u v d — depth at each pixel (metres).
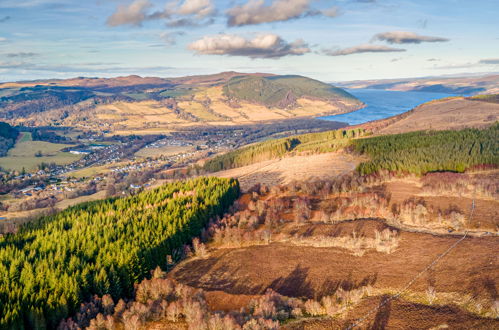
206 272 82.56
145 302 71.12
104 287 71.44
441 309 58.03
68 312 65.56
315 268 78.25
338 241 89.31
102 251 81.06
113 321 63.00
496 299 56.78
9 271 71.62
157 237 88.94
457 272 67.25
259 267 81.94
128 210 110.69
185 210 106.38
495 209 94.00
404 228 92.38
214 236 100.19
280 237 96.38
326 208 113.94
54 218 111.44
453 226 88.12
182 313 65.56
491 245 75.50
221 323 56.88
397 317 57.94
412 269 71.62
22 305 62.56
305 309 63.56
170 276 82.44
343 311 61.44
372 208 105.06
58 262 76.12
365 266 76.12
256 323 55.72
